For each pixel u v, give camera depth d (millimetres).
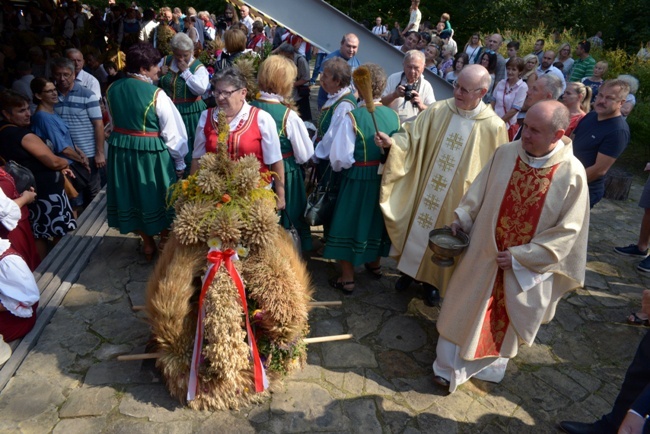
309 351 3512
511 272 2936
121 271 4266
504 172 2975
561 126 2697
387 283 4395
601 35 16391
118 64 9398
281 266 2891
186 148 4137
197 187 2895
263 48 7344
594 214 6469
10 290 3201
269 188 3133
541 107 2707
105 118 6465
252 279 2861
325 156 3906
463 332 3090
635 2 17469
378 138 3537
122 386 3090
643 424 1917
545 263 2840
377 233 3930
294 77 3779
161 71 5359
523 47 14898
